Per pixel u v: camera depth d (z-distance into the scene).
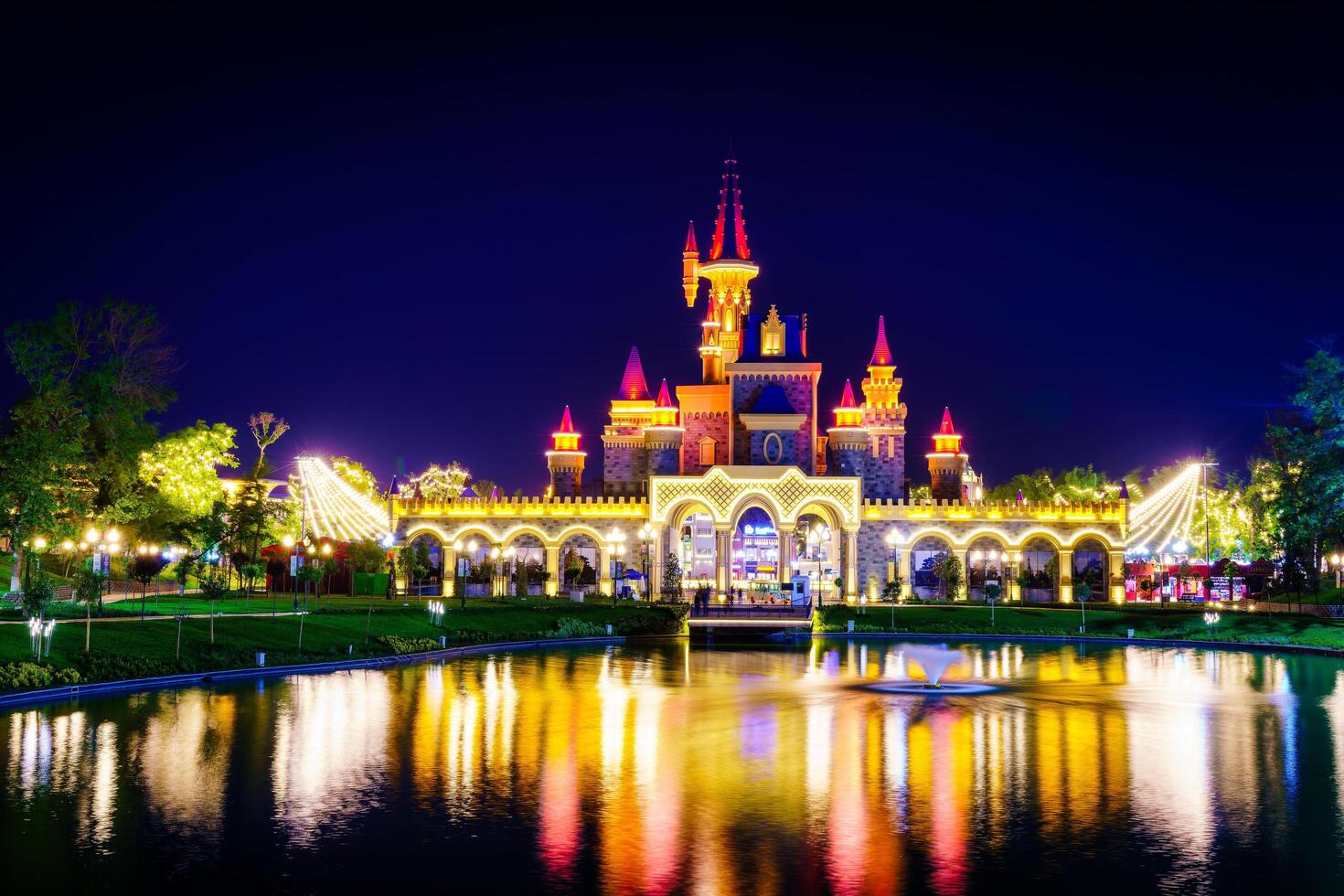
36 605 51.03
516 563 118.38
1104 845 29.25
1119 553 117.19
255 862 27.34
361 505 131.38
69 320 88.19
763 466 118.19
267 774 35.97
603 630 89.44
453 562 118.94
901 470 141.12
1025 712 50.50
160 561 78.62
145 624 61.88
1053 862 27.81
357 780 35.62
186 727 43.34
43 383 86.06
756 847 29.00
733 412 127.81
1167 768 38.41
